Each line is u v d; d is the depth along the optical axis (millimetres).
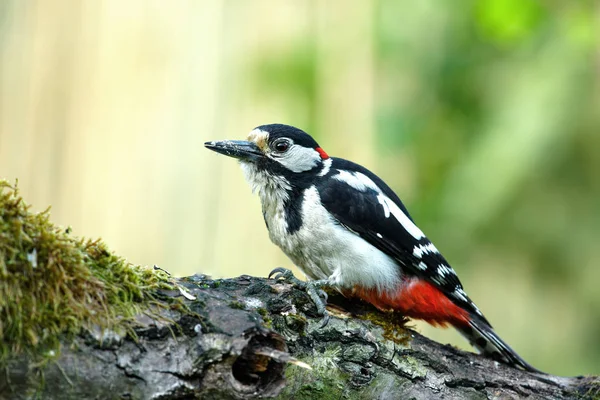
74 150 14422
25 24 14539
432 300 7797
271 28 14250
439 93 12117
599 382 6676
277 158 8094
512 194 11641
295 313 5941
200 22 14727
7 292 4660
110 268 5199
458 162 11766
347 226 7777
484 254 12258
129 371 4949
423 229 11836
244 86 13586
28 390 4715
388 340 6277
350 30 13078
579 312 12711
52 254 4848
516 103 11711
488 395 6445
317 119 12828
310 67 12820
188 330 5141
